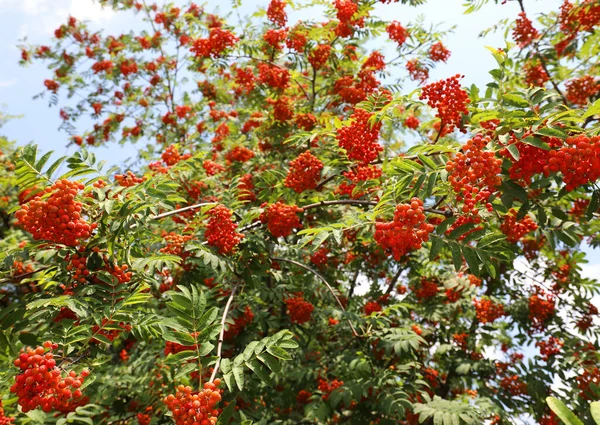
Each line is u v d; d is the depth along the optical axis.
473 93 3.98
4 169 8.94
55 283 3.33
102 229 3.25
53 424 4.96
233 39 8.23
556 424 6.57
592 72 8.20
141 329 3.22
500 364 7.94
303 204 5.71
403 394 5.28
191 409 2.27
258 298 6.09
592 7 7.27
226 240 4.29
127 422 6.44
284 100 8.18
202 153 5.16
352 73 8.62
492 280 8.50
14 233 8.01
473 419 4.93
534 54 8.20
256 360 2.71
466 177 2.84
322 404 5.80
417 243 2.69
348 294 9.41
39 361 2.35
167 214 3.95
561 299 8.31
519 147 3.01
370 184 4.25
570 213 6.14
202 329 2.70
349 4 7.83
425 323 8.83
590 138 2.69
